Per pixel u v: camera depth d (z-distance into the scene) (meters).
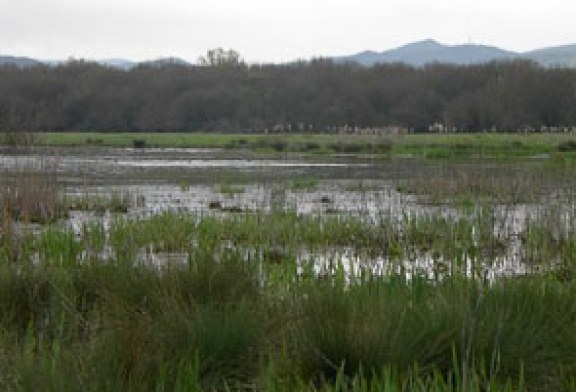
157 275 7.01
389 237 12.12
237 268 7.20
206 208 19.45
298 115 97.44
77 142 65.75
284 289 7.60
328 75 102.44
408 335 5.43
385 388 4.66
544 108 80.81
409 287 7.34
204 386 5.25
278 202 17.44
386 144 52.62
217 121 100.00
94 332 5.96
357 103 95.69
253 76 106.38
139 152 55.69
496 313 5.77
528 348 5.50
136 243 11.92
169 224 13.77
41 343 5.76
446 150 41.47
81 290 7.34
